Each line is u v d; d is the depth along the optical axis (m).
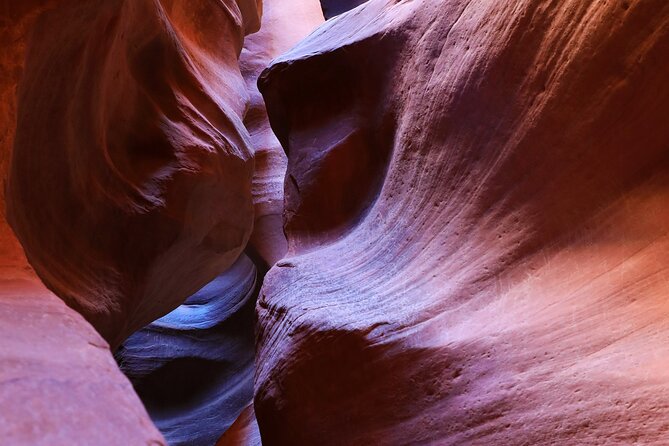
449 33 3.65
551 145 2.85
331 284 3.61
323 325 3.19
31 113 4.14
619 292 2.41
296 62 4.72
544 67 2.92
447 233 3.24
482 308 2.86
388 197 3.83
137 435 1.38
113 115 5.33
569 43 2.82
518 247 2.87
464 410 2.57
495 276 2.90
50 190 4.60
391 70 4.16
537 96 2.94
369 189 4.21
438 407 2.68
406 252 3.45
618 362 2.22
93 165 5.07
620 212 2.58
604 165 2.67
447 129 3.43
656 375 2.10
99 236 5.23
